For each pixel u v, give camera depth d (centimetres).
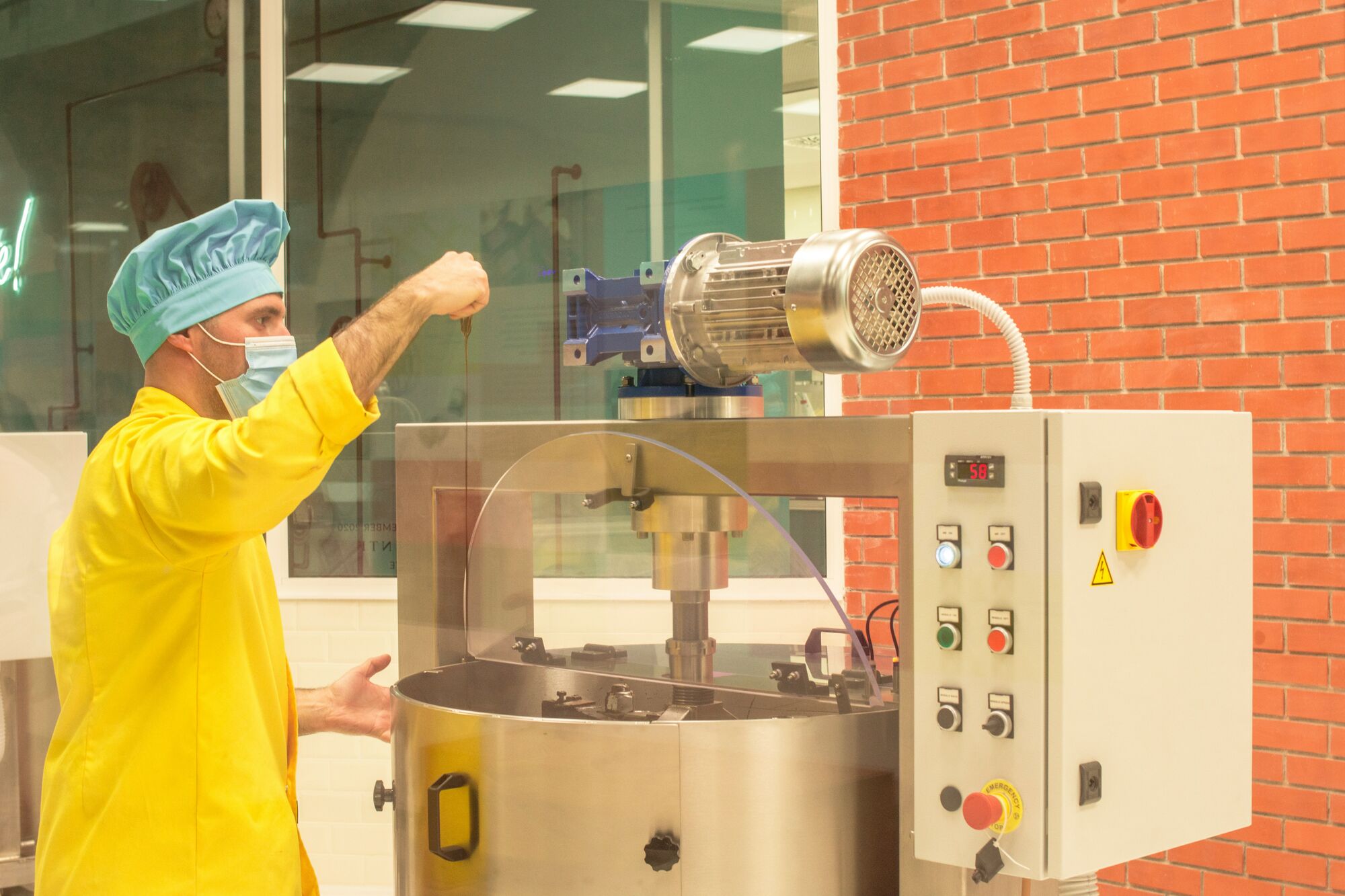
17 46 251
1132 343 176
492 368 240
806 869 106
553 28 255
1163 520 102
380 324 104
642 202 249
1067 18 177
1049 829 94
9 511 170
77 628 107
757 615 117
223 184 275
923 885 103
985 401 182
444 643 140
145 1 264
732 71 239
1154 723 103
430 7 265
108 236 263
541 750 109
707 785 104
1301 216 167
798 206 233
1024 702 95
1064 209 178
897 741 111
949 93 186
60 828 110
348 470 253
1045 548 93
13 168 253
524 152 259
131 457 103
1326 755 168
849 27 196
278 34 271
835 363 108
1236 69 169
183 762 106
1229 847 174
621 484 124
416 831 120
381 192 271
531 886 109
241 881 108
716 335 116
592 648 126
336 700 145
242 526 99
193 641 106
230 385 116
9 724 169
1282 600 172
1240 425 113
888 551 169
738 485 115
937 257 189
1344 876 166
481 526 135
